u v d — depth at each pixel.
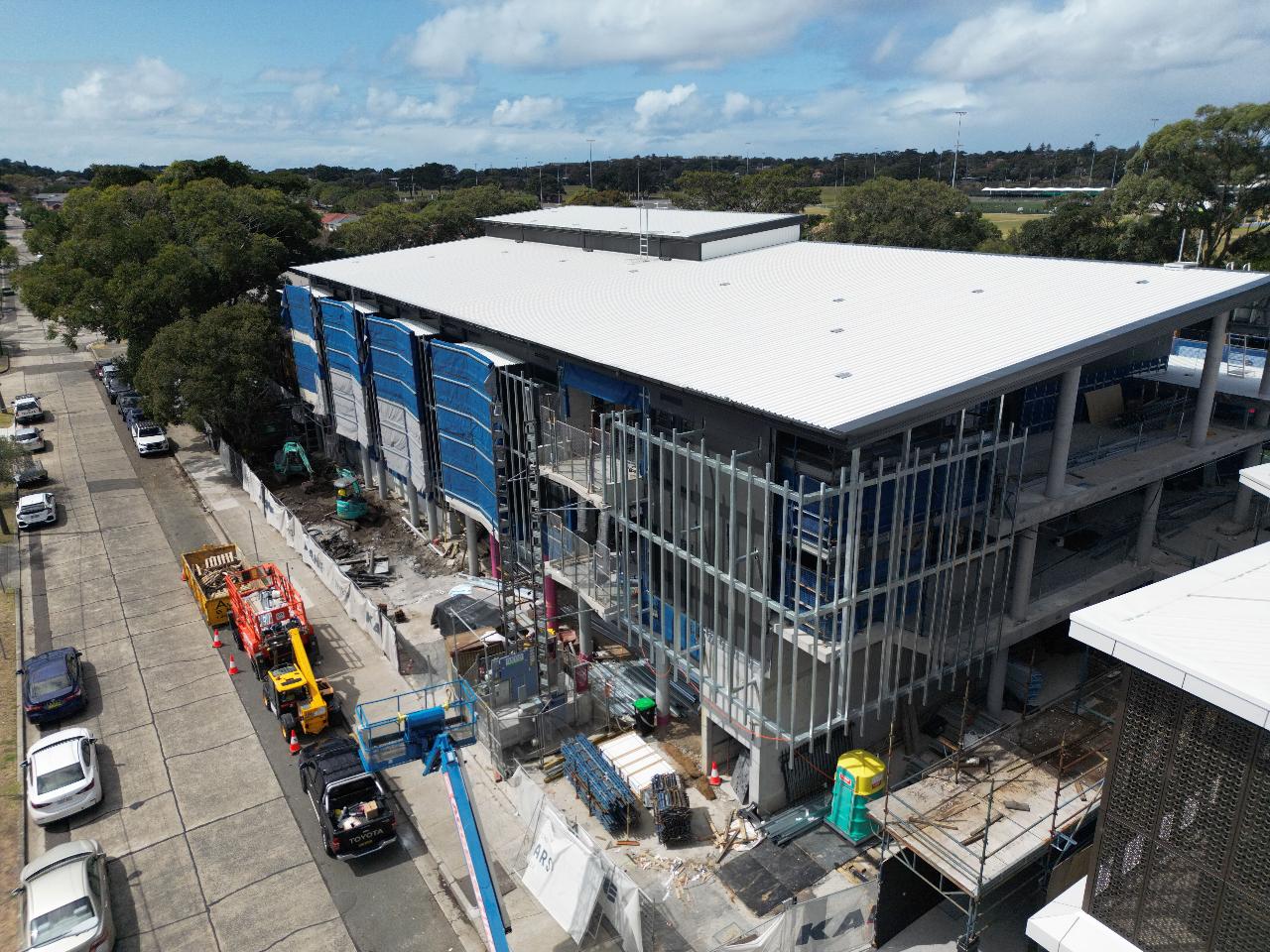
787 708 23.41
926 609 23.05
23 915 20.41
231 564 36.75
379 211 113.62
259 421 57.25
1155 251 72.81
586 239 47.25
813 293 31.47
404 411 41.59
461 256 49.62
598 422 30.86
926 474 21.44
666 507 25.53
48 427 63.62
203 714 28.95
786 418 19.92
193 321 54.03
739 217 46.91
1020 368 21.41
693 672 24.77
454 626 31.91
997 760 22.02
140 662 32.12
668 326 29.30
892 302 28.91
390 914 21.02
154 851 23.12
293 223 70.00
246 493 49.53
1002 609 24.31
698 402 24.05
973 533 23.28
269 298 65.81
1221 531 31.03
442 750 20.58
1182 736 13.87
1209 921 14.05
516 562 31.19
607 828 23.42
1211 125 68.69
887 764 20.94
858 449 19.50
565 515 31.88
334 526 44.75
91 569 40.16
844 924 19.20
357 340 44.62
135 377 52.38
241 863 22.67
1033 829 19.33
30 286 63.25
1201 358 37.97
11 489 50.78
